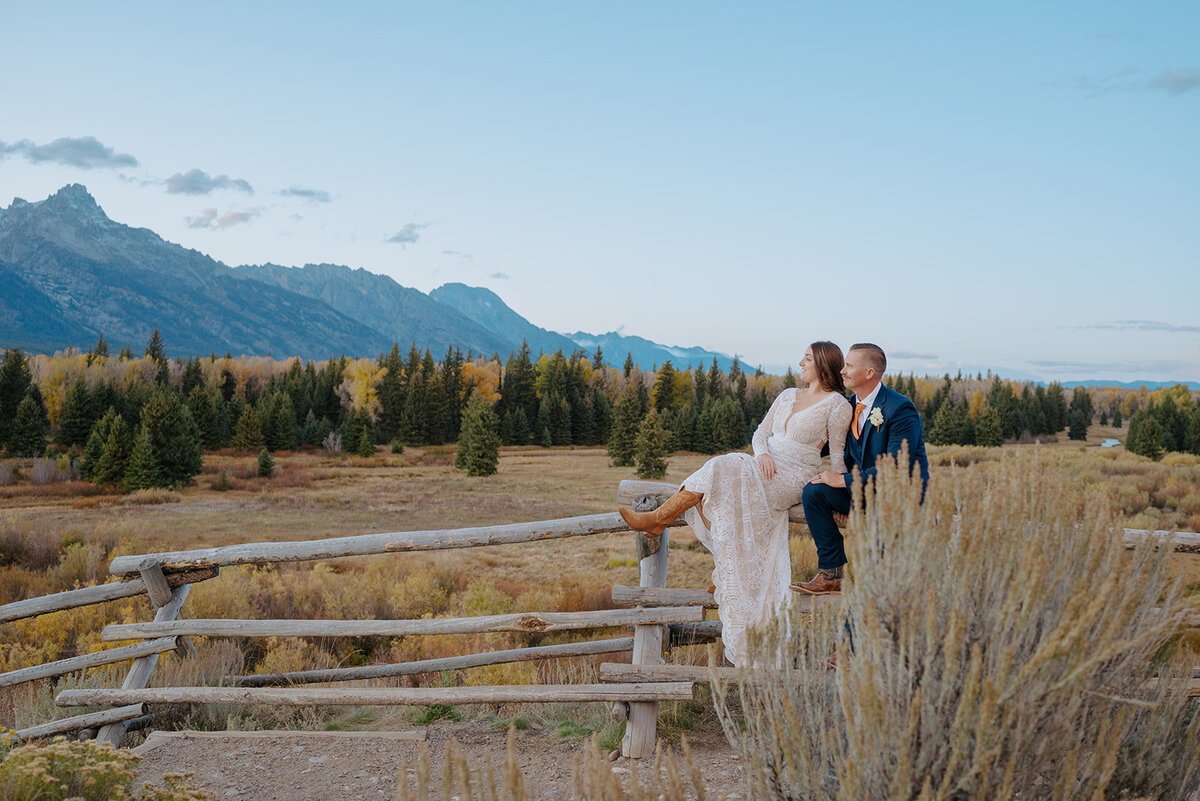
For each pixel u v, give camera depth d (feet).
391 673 17.79
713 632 15.57
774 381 551.18
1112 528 7.23
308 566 74.69
